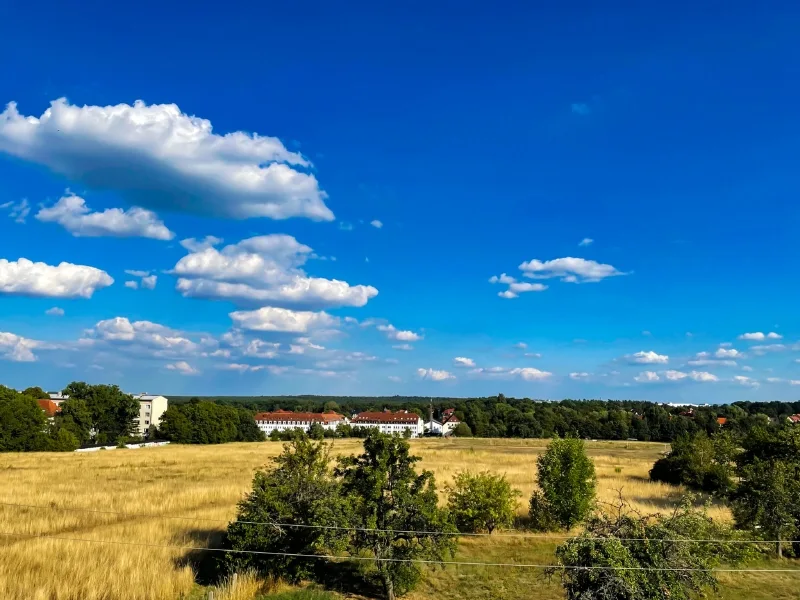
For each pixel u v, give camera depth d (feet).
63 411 330.75
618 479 139.64
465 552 67.51
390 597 51.72
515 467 163.22
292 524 55.42
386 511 53.83
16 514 79.20
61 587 47.32
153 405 480.23
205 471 149.69
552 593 54.34
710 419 390.42
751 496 69.72
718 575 59.11
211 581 53.83
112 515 80.69
